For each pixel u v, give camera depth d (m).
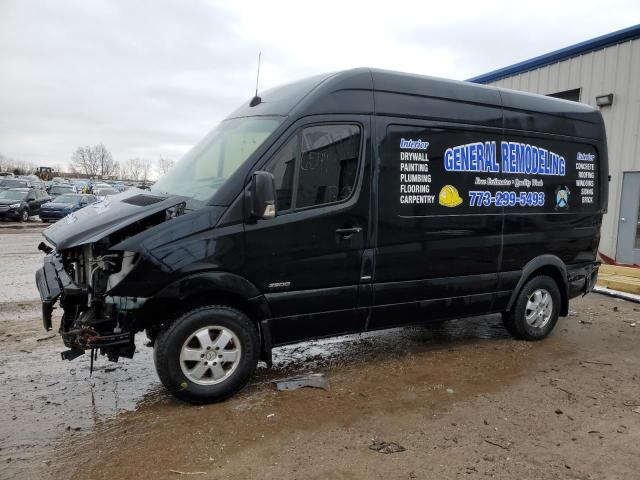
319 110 4.41
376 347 5.78
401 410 4.12
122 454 3.42
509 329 6.02
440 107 5.08
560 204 6.10
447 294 5.23
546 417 4.03
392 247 4.79
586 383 4.75
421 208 4.95
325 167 4.42
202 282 3.95
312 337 4.59
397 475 3.20
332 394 4.42
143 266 3.79
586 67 12.02
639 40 10.88
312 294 4.44
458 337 6.23
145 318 3.95
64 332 4.09
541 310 6.07
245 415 4.00
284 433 3.71
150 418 3.95
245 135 4.53
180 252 3.88
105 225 3.92
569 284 6.29
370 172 4.63
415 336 6.25
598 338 6.24
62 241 3.87
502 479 3.18
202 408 4.13
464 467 3.30
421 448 3.53
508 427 3.86
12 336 6.03
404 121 4.84
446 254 5.15
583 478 3.21
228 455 3.41
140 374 4.91
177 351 4.01
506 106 5.58
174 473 3.20
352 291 4.63
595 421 3.98
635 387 4.68
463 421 3.94
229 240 4.03
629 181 11.27
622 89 11.26
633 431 3.82
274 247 4.21
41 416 3.99
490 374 4.95
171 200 4.14
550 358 5.46
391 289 4.84
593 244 6.55
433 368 5.10
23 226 22.58
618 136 11.40
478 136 5.34
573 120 6.23
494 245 5.50
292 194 4.28
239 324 4.20
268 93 5.04
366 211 4.62
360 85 4.64
